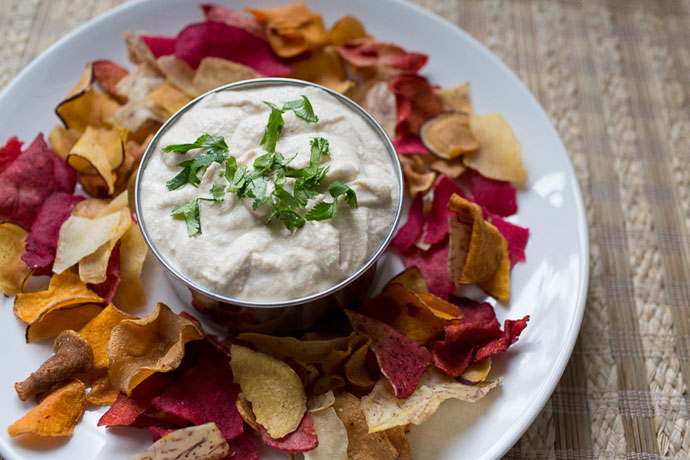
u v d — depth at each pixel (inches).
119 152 17.3
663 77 21.1
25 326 16.3
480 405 16.1
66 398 15.5
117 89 18.5
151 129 18.2
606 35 21.6
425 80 18.9
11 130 18.2
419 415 15.0
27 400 15.7
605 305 18.2
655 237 19.1
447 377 16.2
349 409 15.8
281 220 15.4
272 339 15.9
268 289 15.2
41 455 15.3
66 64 18.9
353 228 15.5
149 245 15.5
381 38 19.9
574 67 21.1
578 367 17.5
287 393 15.5
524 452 16.6
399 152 18.2
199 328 16.1
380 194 15.8
